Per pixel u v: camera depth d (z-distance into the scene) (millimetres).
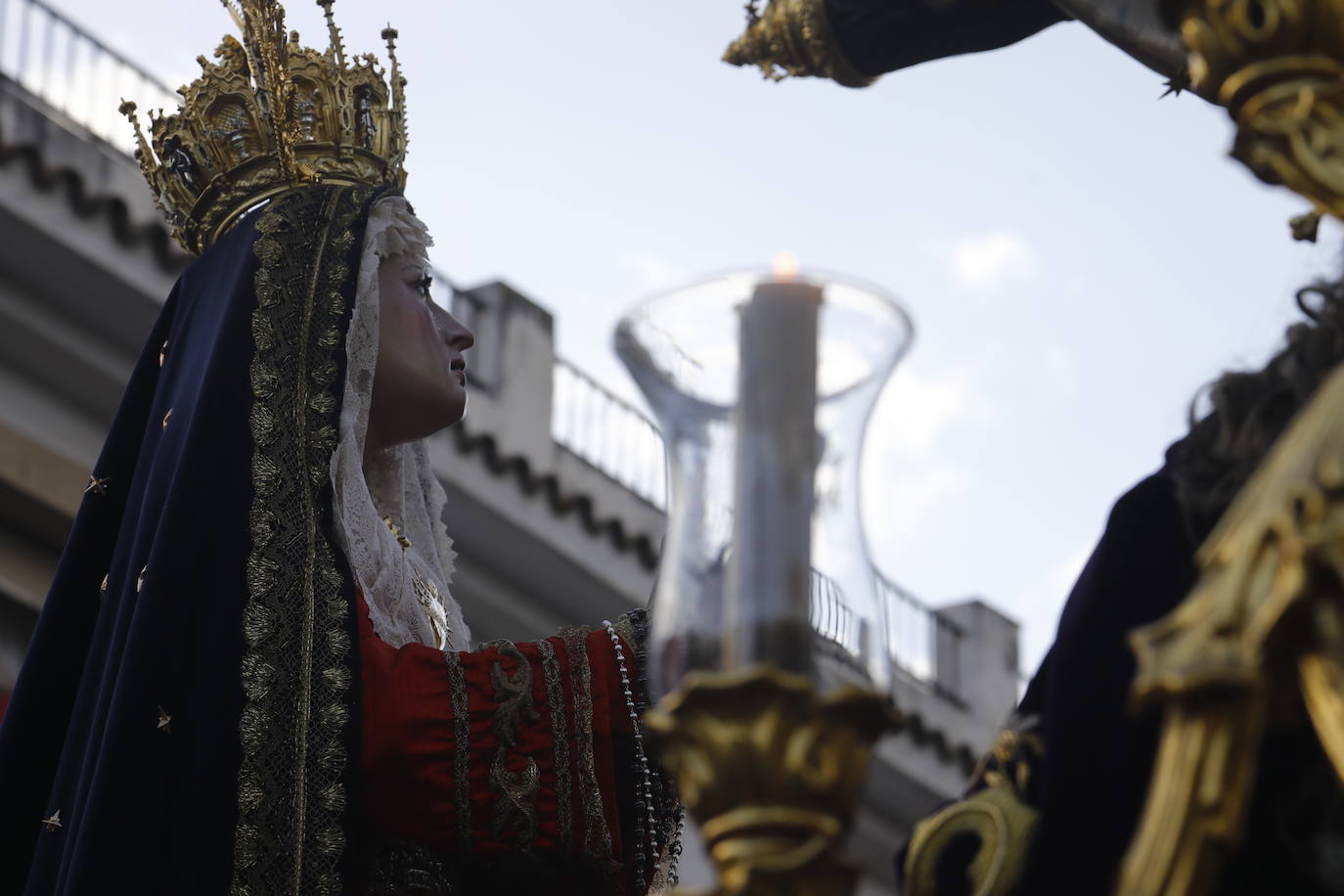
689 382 1423
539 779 2748
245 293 2982
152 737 2641
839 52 2277
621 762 2855
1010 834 1780
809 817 1329
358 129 3453
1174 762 1254
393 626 2943
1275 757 1604
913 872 1815
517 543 10656
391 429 3145
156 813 2607
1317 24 1402
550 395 11039
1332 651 1225
